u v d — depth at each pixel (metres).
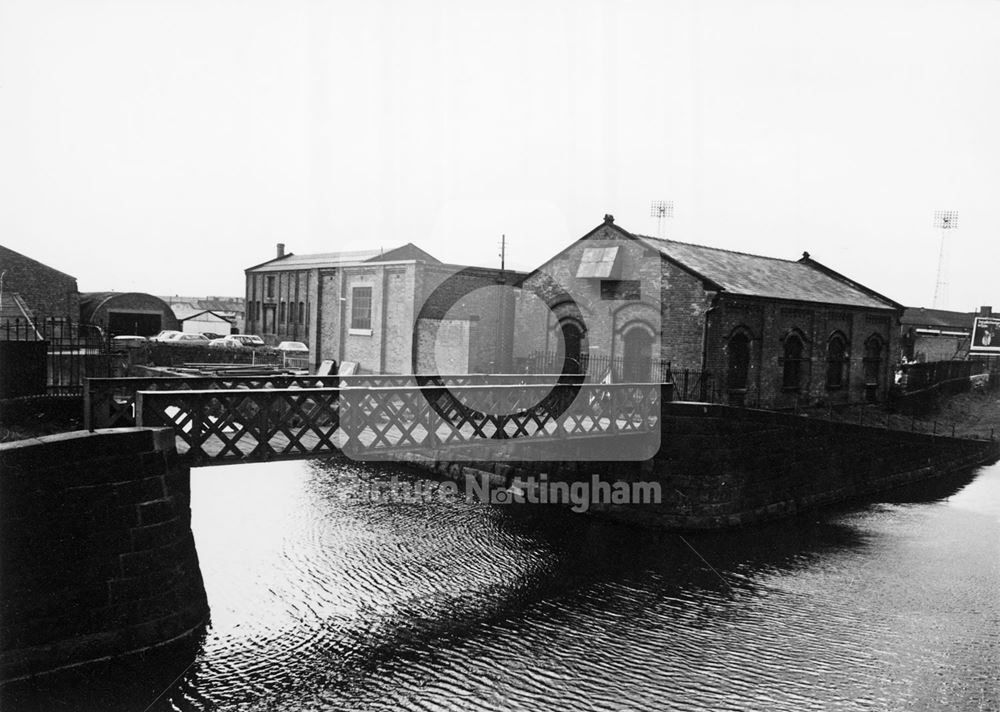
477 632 11.51
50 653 8.87
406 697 9.48
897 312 26.83
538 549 15.49
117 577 9.34
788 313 21.86
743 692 9.87
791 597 13.27
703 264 21.84
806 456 19.58
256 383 16.45
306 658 10.34
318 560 14.15
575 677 10.16
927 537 17.12
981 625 12.15
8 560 8.62
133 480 9.49
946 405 30.31
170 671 9.67
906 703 9.70
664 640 11.42
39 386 12.03
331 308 26.95
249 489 19.11
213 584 12.59
